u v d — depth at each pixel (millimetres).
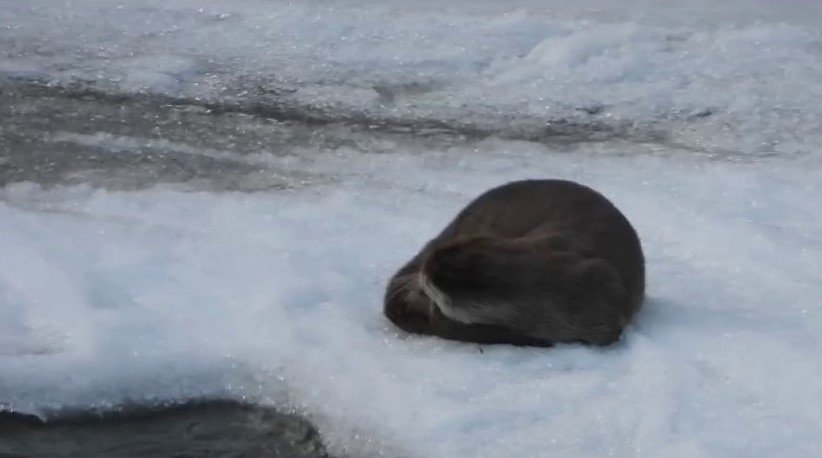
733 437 20672
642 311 25922
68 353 24344
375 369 23438
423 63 44781
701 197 32938
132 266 28266
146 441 23188
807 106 40469
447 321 24422
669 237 30359
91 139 38750
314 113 41000
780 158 36469
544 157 36875
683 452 20219
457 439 21125
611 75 43156
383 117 40594
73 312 25844
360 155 37344
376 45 46469
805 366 22969
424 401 22234
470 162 36562
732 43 45625
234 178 35375
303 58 45625
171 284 27344
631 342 24312
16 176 35469
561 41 45438
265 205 32781
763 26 47562
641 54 44438
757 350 23750
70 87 43406
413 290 24781
